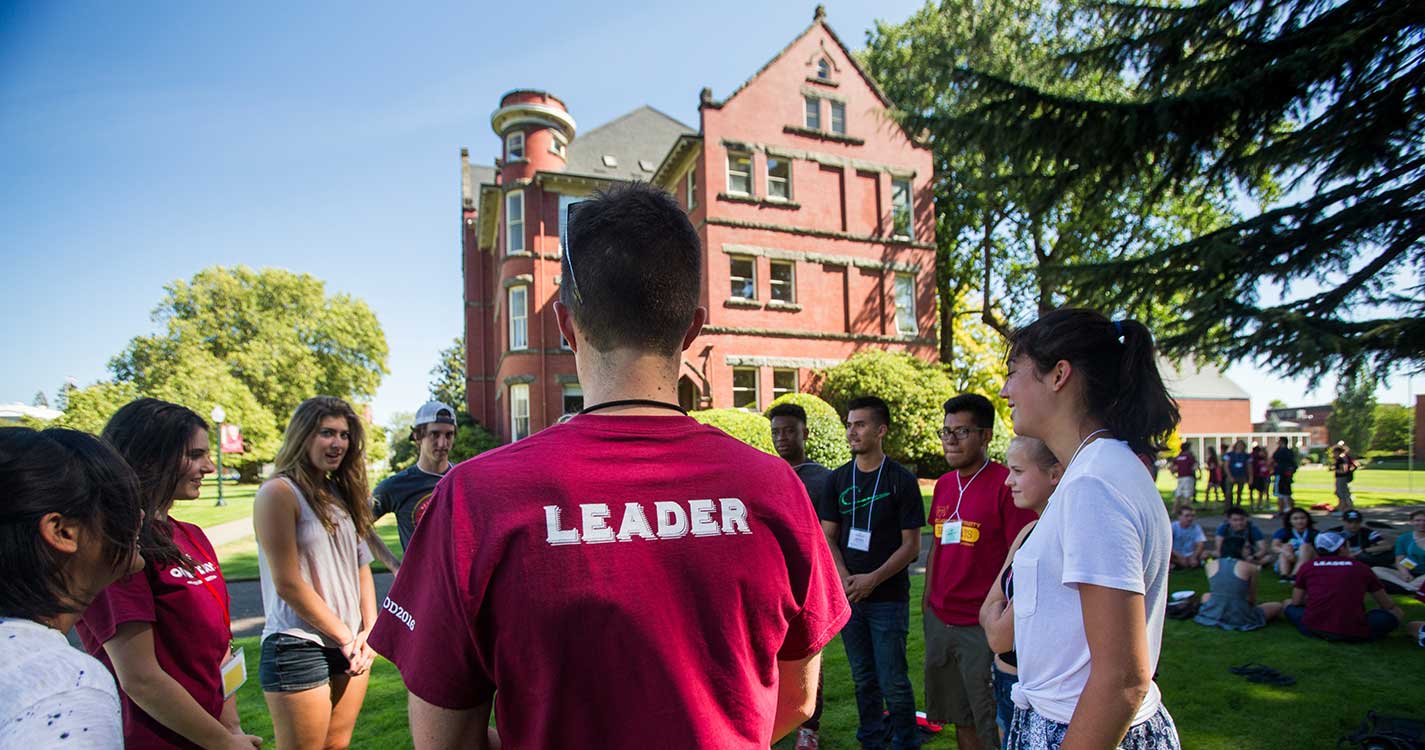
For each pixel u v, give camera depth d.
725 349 17.67
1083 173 7.09
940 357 25.31
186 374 34.22
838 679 4.45
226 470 45.62
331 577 2.71
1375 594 5.19
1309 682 4.26
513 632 0.84
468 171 30.47
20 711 0.89
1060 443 1.54
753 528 0.98
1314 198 6.39
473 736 0.90
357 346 48.50
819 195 19.31
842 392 17.12
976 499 3.03
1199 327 6.71
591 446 0.96
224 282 43.44
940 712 3.09
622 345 1.05
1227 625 5.54
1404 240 6.07
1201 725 3.66
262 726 3.97
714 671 0.89
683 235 1.10
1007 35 13.43
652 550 0.89
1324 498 16.88
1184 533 8.09
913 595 6.70
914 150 20.66
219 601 2.09
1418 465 31.94
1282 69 5.86
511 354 20.97
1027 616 1.49
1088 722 1.21
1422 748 3.12
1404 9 5.39
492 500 0.88
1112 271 7.23
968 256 25.27
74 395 27.02
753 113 18.69
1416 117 5.84
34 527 1.03
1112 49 7.04
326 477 2.85
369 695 4.44
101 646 1.81
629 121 26.03
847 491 3.49
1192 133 6.35
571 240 1.10
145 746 1.79
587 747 0.83
